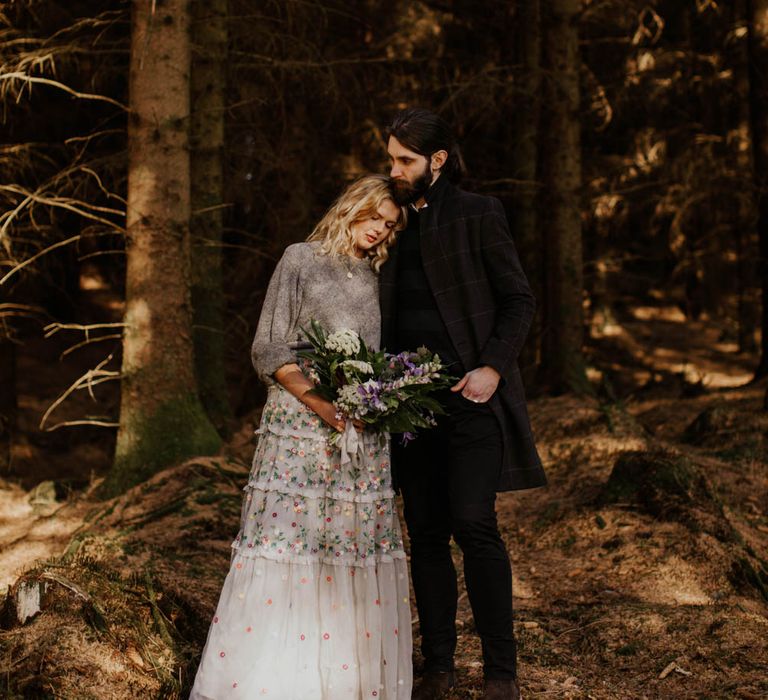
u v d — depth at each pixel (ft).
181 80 19.56
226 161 28.66
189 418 19.70
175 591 12.02
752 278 53.11
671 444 21.54
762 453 20.47
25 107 29.07
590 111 40.29
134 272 19.65
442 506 10.55
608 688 10.53
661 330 62.03
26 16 26.27
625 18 41.75
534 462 10.21
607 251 56.39
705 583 13.67
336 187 38.04
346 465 9.77
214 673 9.28
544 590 14.06
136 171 19.52
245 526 9.76
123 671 9.53
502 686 9.78
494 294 10.25
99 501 19.07
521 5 32.71
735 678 10.61
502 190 36.63
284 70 27.35
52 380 49.14
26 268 26.37
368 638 9.62
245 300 35.24
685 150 48.55
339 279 10.22
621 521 15.90
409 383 9.41
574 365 29.99
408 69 36.22
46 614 9.78
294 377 9.81
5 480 26.30
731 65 46.88
